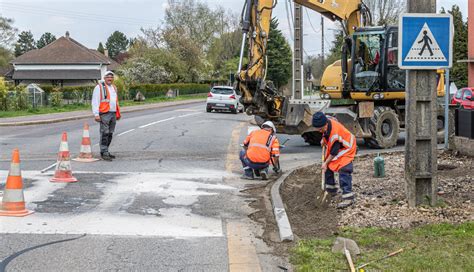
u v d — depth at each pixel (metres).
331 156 8.29
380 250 6.20
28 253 6.32
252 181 11.07
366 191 9.12
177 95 66.75
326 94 17.94
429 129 7.77
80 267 5.89
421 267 5.54
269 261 6.18
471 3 25.22
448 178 10.07
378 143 16.73
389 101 17.70
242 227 7.68
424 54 7.68
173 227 7.60
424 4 7.71
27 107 34.50
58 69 68.50
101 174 11.44
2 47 74.00
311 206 8.52
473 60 24.91
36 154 14.43
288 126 15.85
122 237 7.05
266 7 15.06
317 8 16.89
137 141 17.66
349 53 17.28
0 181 10.41
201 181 10.95
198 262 6.13
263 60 15.10
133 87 54.88
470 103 17.28
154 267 5.95
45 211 8.25
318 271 5.62
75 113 32.78
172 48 78.31
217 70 91.12
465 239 6.40
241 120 28.22
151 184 10.49
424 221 7.18
